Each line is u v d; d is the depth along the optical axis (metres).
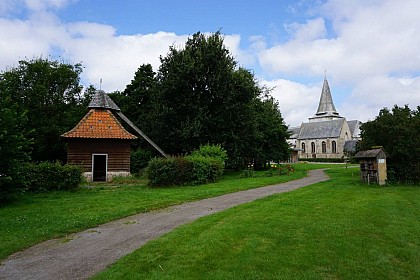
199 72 33.44
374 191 18.30
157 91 36.00
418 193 17.59
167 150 35.62
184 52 34.66
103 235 9.50
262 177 29.14
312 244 8.00
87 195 17.86
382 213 11.66
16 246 8.34
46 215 12.27
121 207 13.73
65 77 39.97
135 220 11.52
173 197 16.47
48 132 35.75
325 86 121.00
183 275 6.24
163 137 34.84
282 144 46.91
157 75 37.44
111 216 11.97
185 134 31.59
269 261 6.92
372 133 24.00
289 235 8.73
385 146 23.27
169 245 8.02
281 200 14.70
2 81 37.41
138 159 35.31
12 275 6.51
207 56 33.69
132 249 8.04
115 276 6.21
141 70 49.66
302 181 25.75
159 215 12.30
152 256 7.29
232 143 34.12
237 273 6.33
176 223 10.78
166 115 33.41
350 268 6.60
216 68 34.22
